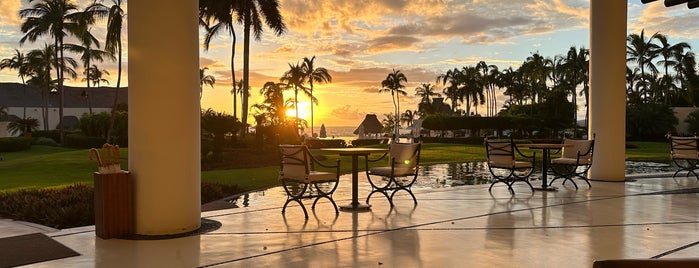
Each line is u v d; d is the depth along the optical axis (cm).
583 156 962
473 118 4741
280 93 3741
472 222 621
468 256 459
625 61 1066
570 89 5478
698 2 547
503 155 914
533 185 1002
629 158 2098
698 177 1128
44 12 3662
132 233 552
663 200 801
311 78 4903
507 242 514
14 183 1217
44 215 679
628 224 608
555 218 647
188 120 560
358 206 730
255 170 1555
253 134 2772
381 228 586
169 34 540
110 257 461
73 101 7031
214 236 545
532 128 4869
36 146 3431
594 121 1091
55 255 468
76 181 1262
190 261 446
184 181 560
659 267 201
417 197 838
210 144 1858
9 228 607
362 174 1313
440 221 628
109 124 3306
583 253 470
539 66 5416
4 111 6259
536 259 448
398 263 436
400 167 778
